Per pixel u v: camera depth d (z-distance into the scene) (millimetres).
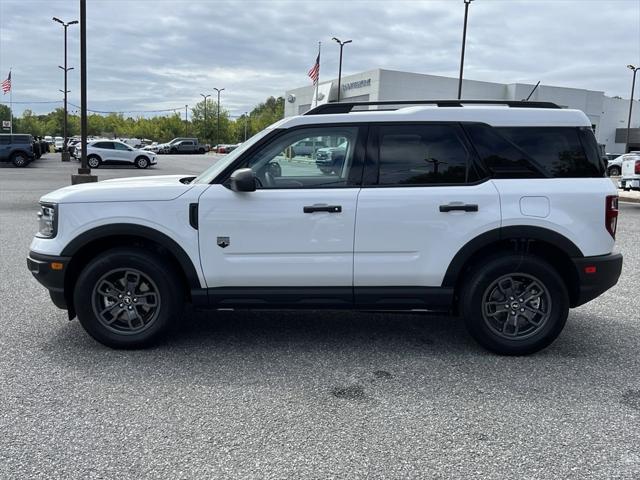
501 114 4508
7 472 2889
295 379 4117
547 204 4402
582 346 4875
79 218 4434
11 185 19906
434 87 53500
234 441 3225
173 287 4555
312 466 2977
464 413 3604
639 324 5492
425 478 2877
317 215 4391
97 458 3031
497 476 2896
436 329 5320
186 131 104125
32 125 114875
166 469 2934
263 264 4449
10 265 7727
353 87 56031
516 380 4133
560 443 3236
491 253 4562
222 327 5316
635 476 2906
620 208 15695
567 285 4695
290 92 72375
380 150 4477
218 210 4406
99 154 33125
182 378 4109
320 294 4492
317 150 4508
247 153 4492
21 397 3764
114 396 3797
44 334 5027
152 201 4426
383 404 3721
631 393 3928
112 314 4648
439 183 4461
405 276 4477
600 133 64438
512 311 4574
